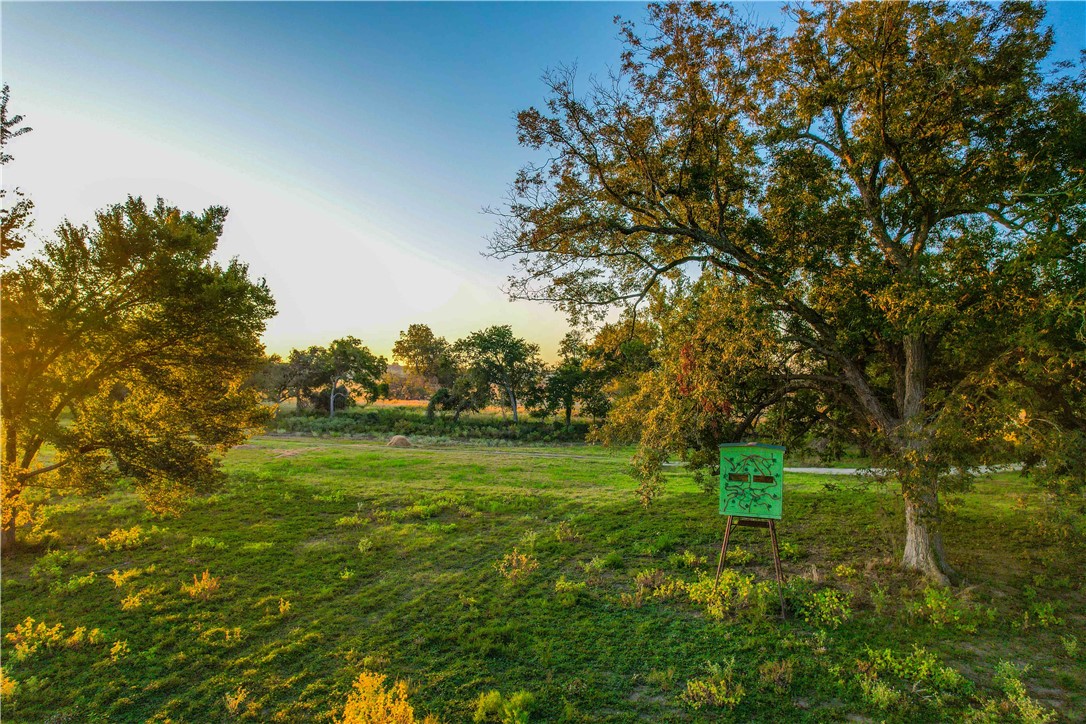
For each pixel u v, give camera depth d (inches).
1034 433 350.6
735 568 484.7
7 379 490.3
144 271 516.4
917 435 385.1
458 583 457.4
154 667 316.2
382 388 3587.6
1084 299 335.6
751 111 486.6
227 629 363.9
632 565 502.0
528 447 2059.5
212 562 506.0
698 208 529.0
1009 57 410.3
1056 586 426.0
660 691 286.4
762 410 545.0
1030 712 247.9
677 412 467.2
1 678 284.2
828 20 455.2
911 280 406.9
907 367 446.6
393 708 236.8
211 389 600.7
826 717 257.6
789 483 974.4
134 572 468.4
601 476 1122.0
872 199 478.9
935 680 282.0
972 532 591.8
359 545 558.6
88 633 357.7
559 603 405.1
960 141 450.0
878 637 337.4
